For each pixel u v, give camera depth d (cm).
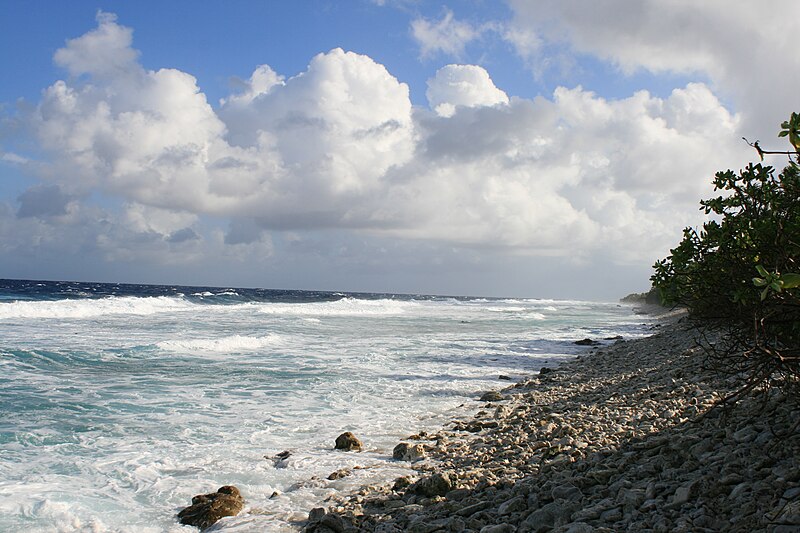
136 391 1409
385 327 3766
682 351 1941
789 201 552
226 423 1138
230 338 2406
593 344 2966
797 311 539
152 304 4644
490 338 3194
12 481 778
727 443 627
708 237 611
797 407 629
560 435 899
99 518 668
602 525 497
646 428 835
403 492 721
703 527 445
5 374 1541
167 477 817
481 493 666
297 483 796
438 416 1244
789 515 403
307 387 1541
